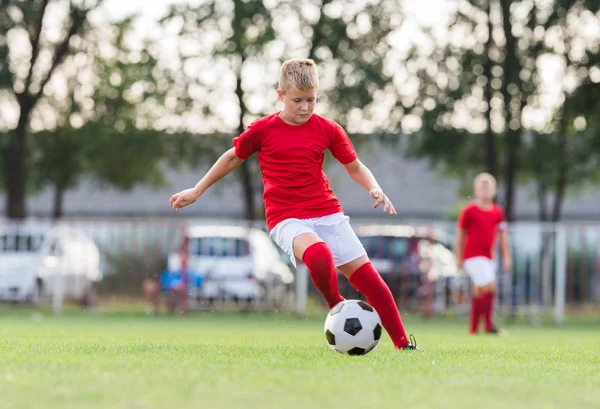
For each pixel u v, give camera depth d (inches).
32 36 1461.6
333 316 354.6
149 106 1427.2
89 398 216.4
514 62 1320.1
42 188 1631.4
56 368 276.1
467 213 736.3
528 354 383.9
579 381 275.6
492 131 1344.7
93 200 2642.7
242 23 1342.3
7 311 1075.3
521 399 231.5
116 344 397.4
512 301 1020.5
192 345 392.5
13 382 242.7
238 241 1029.2
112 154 1504.7
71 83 1509.6
